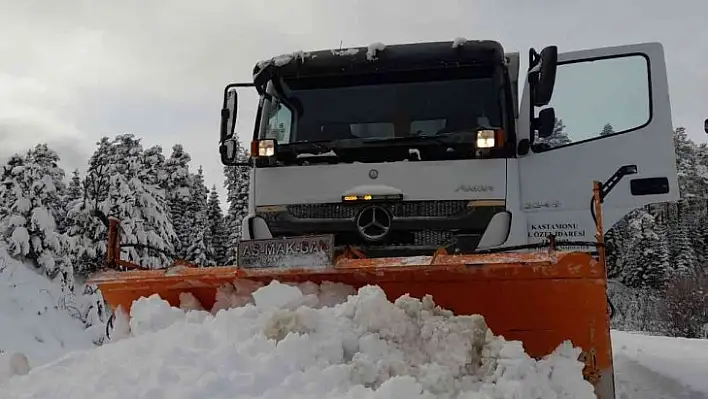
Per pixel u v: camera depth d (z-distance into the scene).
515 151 4.91
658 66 4.95
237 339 3.19
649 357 6.74
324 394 2.79
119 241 4.34
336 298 3.60
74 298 19.75
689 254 31.94
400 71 5.35
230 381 2.86
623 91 4.98
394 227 4.86
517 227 4.77
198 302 3.92
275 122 5.50
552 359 3.24
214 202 45.53
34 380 3.25
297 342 3.05
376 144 5.05
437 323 3.23
